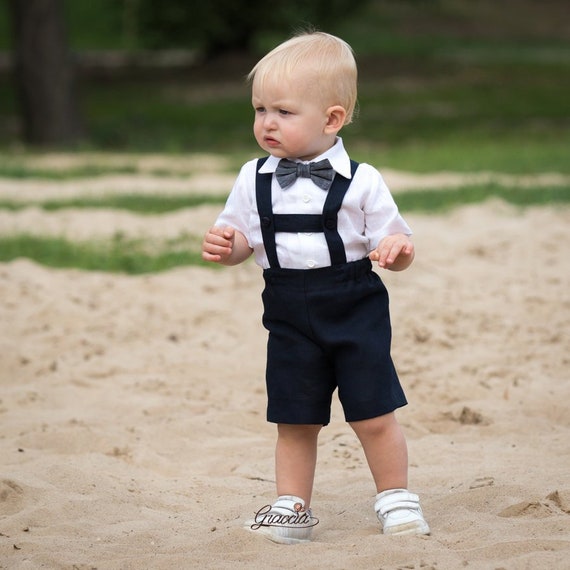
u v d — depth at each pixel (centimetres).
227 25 10456
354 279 1172
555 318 2370
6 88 9888
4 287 2673
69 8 13350
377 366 1169
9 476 1452
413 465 1531
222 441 1688
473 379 1967
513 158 5428
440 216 3650
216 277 2831
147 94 9362
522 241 3172
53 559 1139
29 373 2066
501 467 1488
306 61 1169
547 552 1091
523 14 14525
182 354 2177
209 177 5181
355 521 1283
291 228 1168
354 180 1171
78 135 7012
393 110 8288
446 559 1089
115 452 1619
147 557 1137
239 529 1193
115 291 2673
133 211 3941
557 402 1809
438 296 2578
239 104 8712
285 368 1188
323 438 1694
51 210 3959
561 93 9119
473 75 10144
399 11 13975
